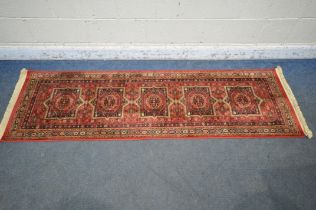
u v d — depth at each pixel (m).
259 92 1.82
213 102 1.75
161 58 2.03
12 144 1.50
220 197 1.35
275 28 1.84
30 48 1.90
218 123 1.64
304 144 1.56
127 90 1.81
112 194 1.34
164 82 1.87
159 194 1.35
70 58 2.00
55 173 1.40
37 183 1.36
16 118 1.62
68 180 1.38
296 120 1.67
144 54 1.99
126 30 1.80
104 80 1.87
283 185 1.40
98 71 1.92
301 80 1.92
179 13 1.70
